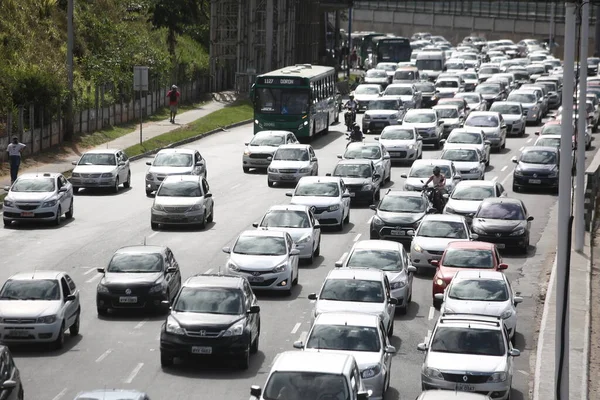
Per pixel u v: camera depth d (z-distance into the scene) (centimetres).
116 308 7781
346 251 10144
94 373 6462
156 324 7650
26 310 6881
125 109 18412
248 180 14150
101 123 17375
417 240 9494
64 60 18450
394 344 7275
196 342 6462
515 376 6694
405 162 15500
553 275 9319
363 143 14025
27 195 11025
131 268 7925
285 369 5059
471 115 16912
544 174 13300
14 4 18312
